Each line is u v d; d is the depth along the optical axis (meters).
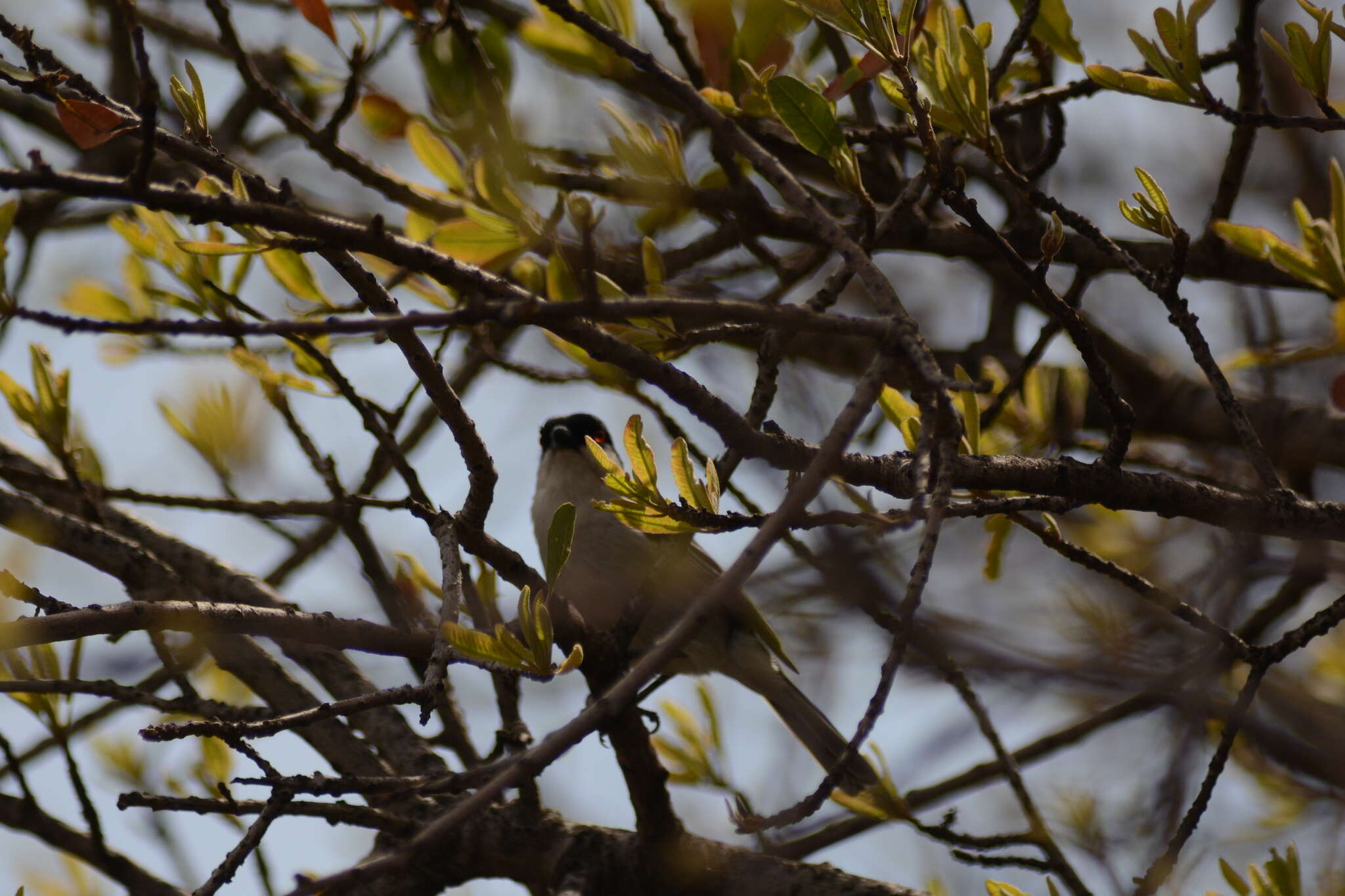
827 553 4.59
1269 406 9.96
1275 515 5.77
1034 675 4.59
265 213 3.82
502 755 6.79
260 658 7.80
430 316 3.82
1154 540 7.89
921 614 4.70
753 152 4.88
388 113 7.44
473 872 7.10
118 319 7.29
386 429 6.67
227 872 4.18
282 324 3.64
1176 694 5.21
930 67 5.21
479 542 5.62
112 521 8.17
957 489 5.51
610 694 3.79
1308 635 5.31
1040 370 8.30
